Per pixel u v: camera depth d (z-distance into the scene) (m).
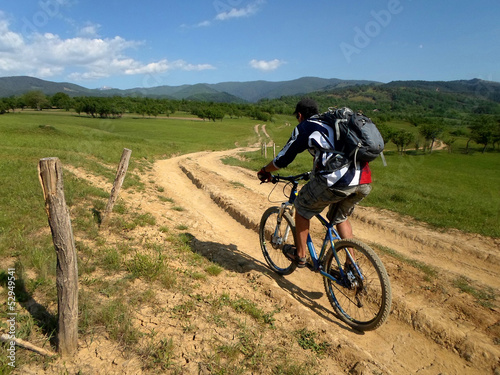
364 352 3.06
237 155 30.64
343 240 3.60
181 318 3.19
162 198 8.94
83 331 2.82
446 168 47.88
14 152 13.59
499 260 5.75
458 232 7.23
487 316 3.92
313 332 3.30
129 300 3.39
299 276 4.81
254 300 3.82
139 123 90.00
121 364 2.53
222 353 2.77
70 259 2.50
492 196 18.27
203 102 178.88
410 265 5.33
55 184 2.38
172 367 2.54
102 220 5.57
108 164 14.56
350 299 3.77
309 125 3.32
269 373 2.63
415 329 3.77
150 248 4.95
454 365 3.24
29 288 3.34
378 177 22.58
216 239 6.08
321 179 3.26
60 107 133.38
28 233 4.81
